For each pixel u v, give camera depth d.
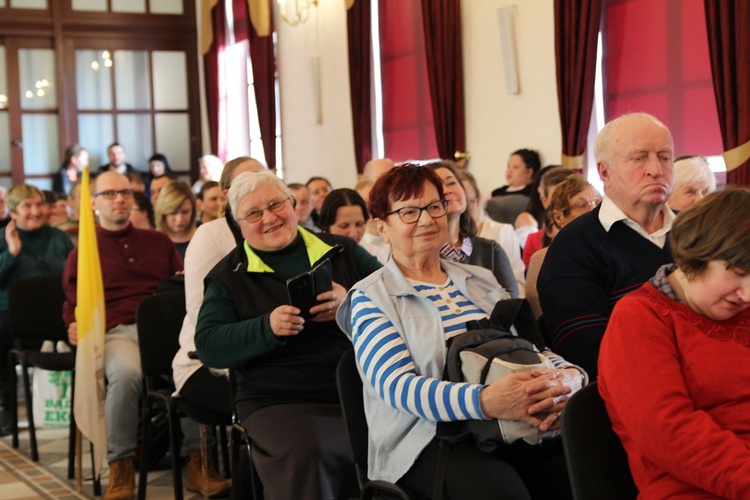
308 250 2.96
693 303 1.71
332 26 8.94
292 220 2.94
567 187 3.27
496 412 2.00
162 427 3.89
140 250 4.49
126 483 3.77
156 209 5.02
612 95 6.03
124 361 3.85
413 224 2.30
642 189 2.54
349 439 2.24
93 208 4.48
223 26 11.06
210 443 3.87
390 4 8.05
